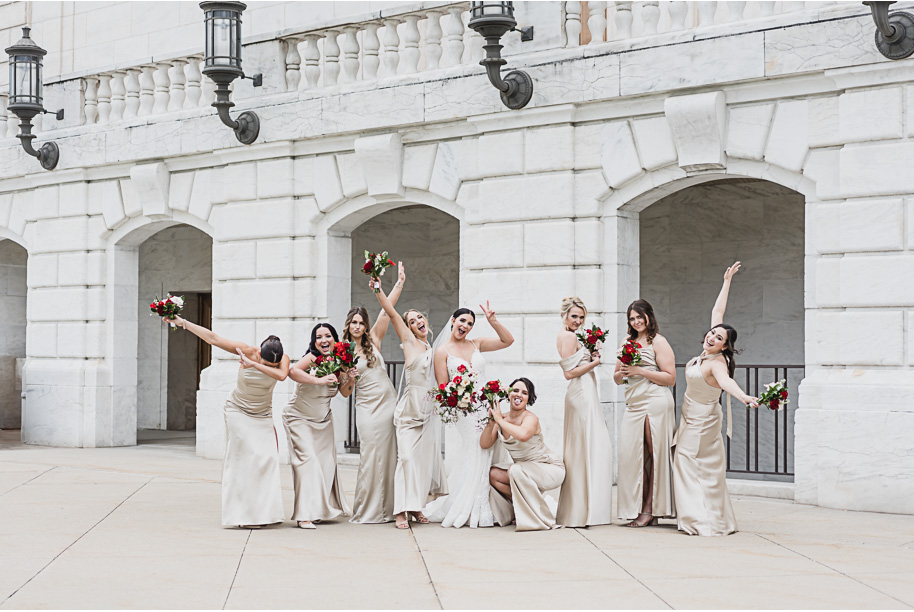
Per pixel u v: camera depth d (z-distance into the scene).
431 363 9.13
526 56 12.14
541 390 11.85
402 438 8.98
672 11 11.33
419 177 13.16
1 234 17.69
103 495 10.90
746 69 10.62
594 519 8.90
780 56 10.44
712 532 8.43
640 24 12.44
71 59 19.97
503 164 12.34
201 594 6.45
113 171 16.11
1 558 7.60
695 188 14.78
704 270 14.73
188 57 15.26
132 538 8.41
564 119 11.88
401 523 8.84
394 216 17.70
